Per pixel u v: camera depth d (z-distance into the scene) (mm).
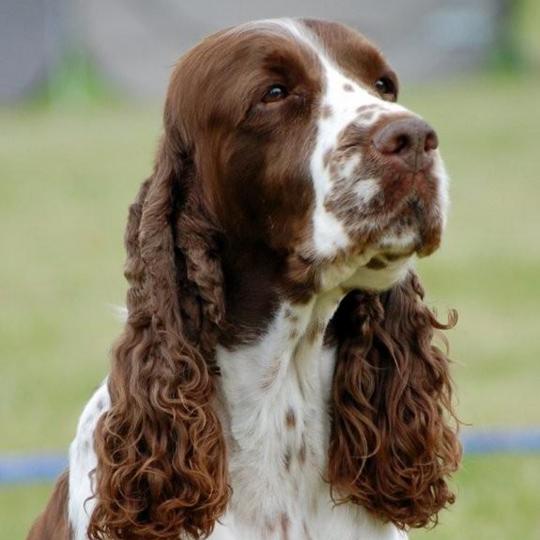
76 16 59375
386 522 10391
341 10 61500
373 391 10281
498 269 31344
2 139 51094
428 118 52688
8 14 58094
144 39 59906
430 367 10414
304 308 9867
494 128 50406
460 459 10648
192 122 9953
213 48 9930
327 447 10203
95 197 41156
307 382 10141
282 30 9883
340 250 9328
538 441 17703
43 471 17094
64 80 59000
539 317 27250
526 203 39594
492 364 23625
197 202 9969
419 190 9086
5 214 39406
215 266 9891
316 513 10164
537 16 75750
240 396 10023
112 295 29969
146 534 9719
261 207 9758
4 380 22688
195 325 9922
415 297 10406
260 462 10016
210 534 9852
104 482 9734
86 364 23859
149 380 9773
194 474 9633
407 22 62312
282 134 9648
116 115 55719
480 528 15258
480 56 63219
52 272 32281
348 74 9859
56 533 10289
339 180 9281
